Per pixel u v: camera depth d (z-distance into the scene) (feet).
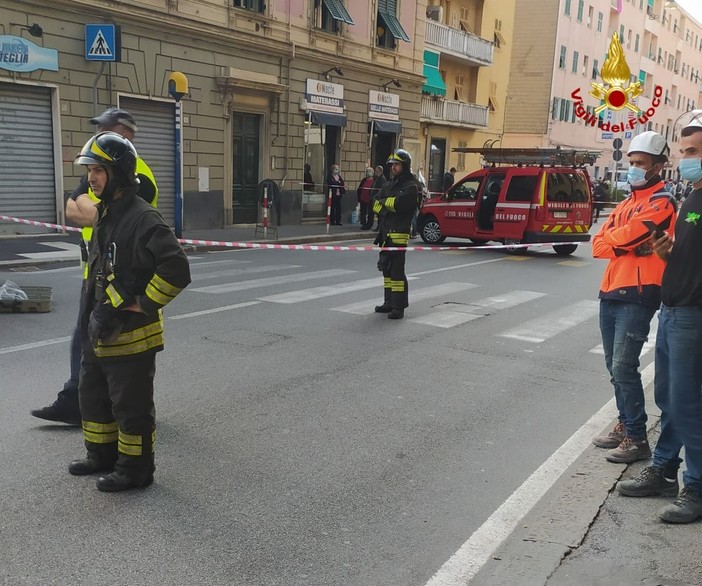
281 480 12.91
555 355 22.59
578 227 51.65
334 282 34.81
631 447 13.94
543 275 40.60
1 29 42.39
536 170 50.31
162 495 12.11
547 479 13.34
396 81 83.61
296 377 19.11
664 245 11.08
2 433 14.49
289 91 67.67
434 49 98.02
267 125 65.62
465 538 11.11
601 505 12.01
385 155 88.07
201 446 14.29
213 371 19.33
